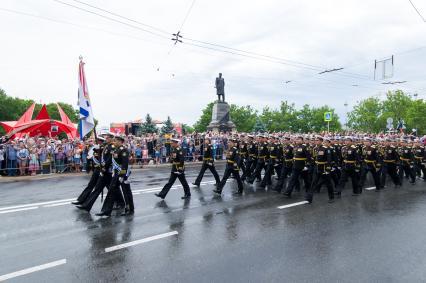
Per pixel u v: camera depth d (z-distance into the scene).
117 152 8.10
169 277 4.81
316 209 8.84
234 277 4.82
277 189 11.20
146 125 35.66
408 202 9.78
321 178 9.90
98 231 6.87
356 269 5.12
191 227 7.16
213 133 24.33
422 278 4.84
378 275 4.93
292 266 5.21
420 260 5.48
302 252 5.79
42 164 15.73
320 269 5.11
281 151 11.95
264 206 9.12
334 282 4.70
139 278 4.78
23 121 20.05
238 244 6.14
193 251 5.80
